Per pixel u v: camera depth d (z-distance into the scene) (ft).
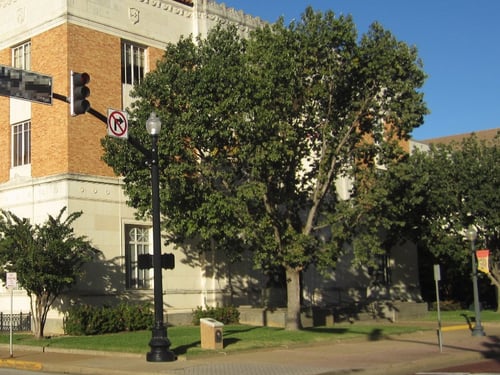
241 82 69.31
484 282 146.72
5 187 92.02
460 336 81.92
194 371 50.62
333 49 74.13
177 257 96.17
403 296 132.98
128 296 89.97
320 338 72.08
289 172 78.48
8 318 88.94
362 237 78.23
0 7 96.32
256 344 65.77
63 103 86.28
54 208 85.97
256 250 76.95
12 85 50.47
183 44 76.59
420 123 76.18
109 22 92.27
